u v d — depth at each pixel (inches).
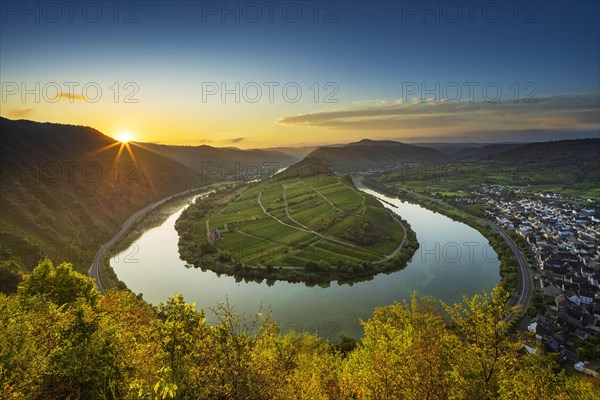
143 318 2244.1
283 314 4500.5
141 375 997.8
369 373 1193.4
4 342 1058.7
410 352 1198.9
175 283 5595.5
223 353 891.4
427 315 1759.4
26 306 1769.2
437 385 1080.2
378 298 4881.9
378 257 6269.7
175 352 918.4
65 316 1403.8
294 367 1402.6
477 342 1155.9
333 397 1387.8
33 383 984.3
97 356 1032.8
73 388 1014.4
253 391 864.9
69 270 2364.7
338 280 5511.8
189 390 820.6
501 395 1013.2
